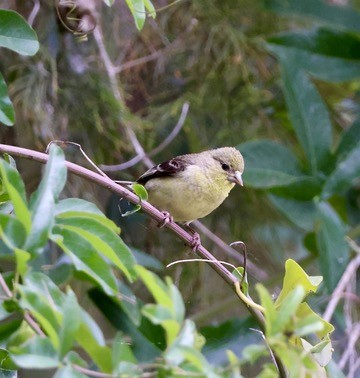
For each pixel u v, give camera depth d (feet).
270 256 42.93
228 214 42.16
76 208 19.76
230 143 41.75
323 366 19.61
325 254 34.24
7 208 21.44
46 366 14.58
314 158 36.63
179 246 40.04
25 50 23.62
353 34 38.37
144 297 36.86
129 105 41.06
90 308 36.01
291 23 44.45
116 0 39.75
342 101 45.65
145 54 40.98
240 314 41.09
